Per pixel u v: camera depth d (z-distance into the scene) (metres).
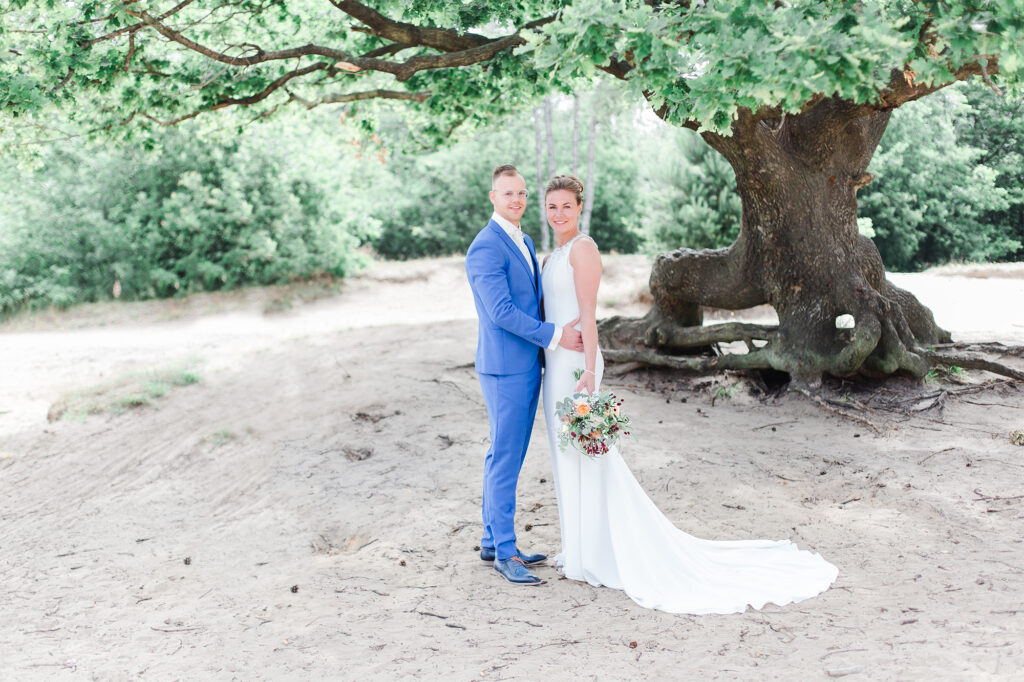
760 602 3.54
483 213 29.17
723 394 7.41
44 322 15.83
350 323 13.94
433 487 5.46
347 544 4.73
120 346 11.88
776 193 6.97
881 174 20.08
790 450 5.86
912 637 3.13
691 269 7.94
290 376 8.73
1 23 6.33
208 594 4.07
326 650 3.38
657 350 8.26
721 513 4.69
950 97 20.72
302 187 18.48
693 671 3.01
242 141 17.88
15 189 17.44
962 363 7.00
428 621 3.59
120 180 17.92
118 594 4.14
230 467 6.28
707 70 3.54
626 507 3.83
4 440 7.25
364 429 6.81
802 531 4.35
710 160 14.48
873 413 6.45
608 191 28.98
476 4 7.18
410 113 10.61
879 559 3.92
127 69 7.00
